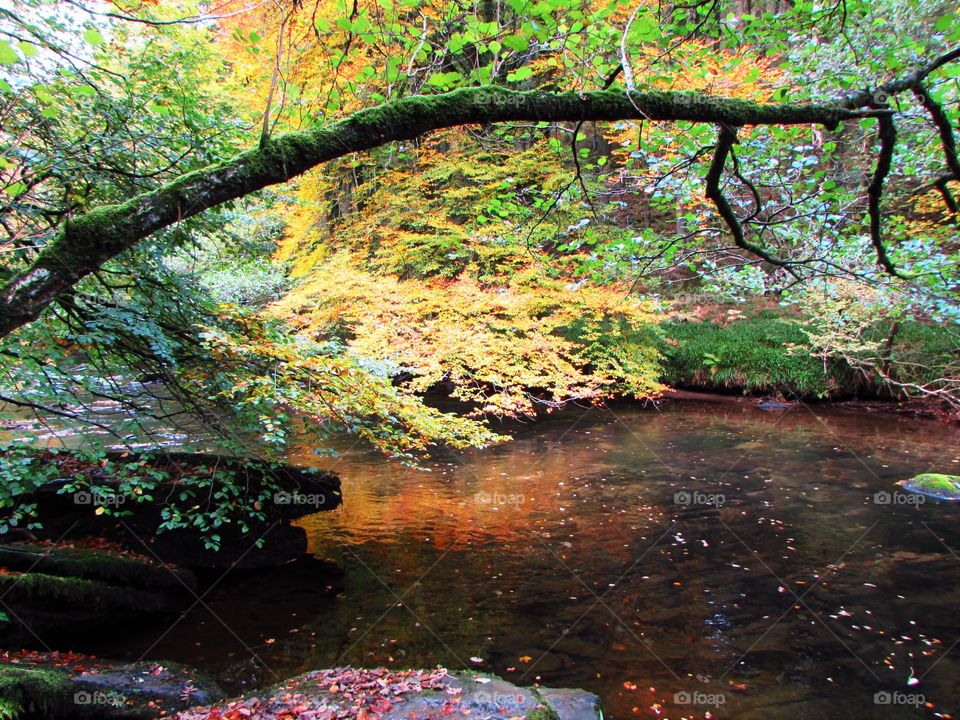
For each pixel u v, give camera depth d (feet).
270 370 12.75
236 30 8.69
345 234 31.65
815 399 37.04
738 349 39.75
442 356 21.29
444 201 31.24
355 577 16.07
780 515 19.81
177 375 12.42
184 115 11.70
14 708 9.21
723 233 11.48
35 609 12.35
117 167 10.89
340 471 25.09
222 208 12.71
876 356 33.99
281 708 9.37
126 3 9.90
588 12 9.09
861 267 13.08
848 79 10.77
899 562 16.20
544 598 14.75
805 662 11.88
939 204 20.08
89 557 13.52
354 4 7.66
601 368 27.53
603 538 18.31
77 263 5.31
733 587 15.07
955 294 12.56
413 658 12.28
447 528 19.30
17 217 9.43
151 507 15.52
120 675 10.64
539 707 9.30
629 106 6.66
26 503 14.30
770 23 10.11
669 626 13.33
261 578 16.01
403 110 6.08
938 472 23.66
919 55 11.13
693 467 25.38
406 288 24.77
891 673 11.48
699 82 15.57
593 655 12.28
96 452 12.91
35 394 10.96
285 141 5.85
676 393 40.75
